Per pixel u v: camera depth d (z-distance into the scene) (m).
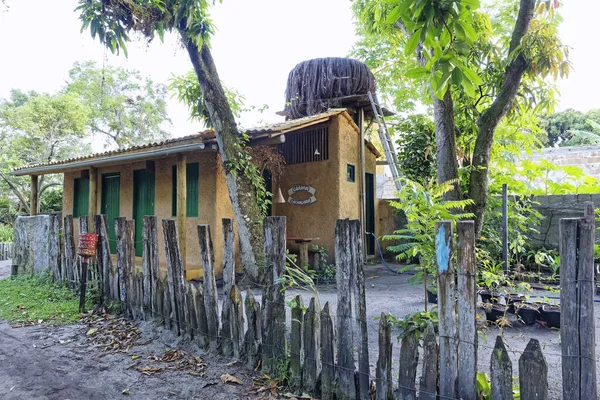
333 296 5.97
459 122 7.21
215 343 3.71
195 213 8.33
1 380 3.37
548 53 5.08
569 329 1.85
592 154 12.02
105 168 10.91
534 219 7.65
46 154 19.25
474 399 2.14
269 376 3.20
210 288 3.78
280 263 3.24
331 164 9.02
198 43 5.89
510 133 8.60
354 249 2.68
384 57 14.87
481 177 5.50
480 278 4.65
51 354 3.92
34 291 6.45
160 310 4.41
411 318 2.82
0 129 18.80
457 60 2.28
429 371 2.31
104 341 4.25
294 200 9.53
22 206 19.56
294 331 3.05
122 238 5.13
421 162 10.10
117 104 25.95
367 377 2.63
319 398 2.87
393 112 11.16
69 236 6.46
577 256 1.84
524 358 1.99
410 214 3.29
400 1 2.26
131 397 3.03
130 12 5.69
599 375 3.12
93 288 5.66
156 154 7.57
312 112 10.09
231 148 6.43
